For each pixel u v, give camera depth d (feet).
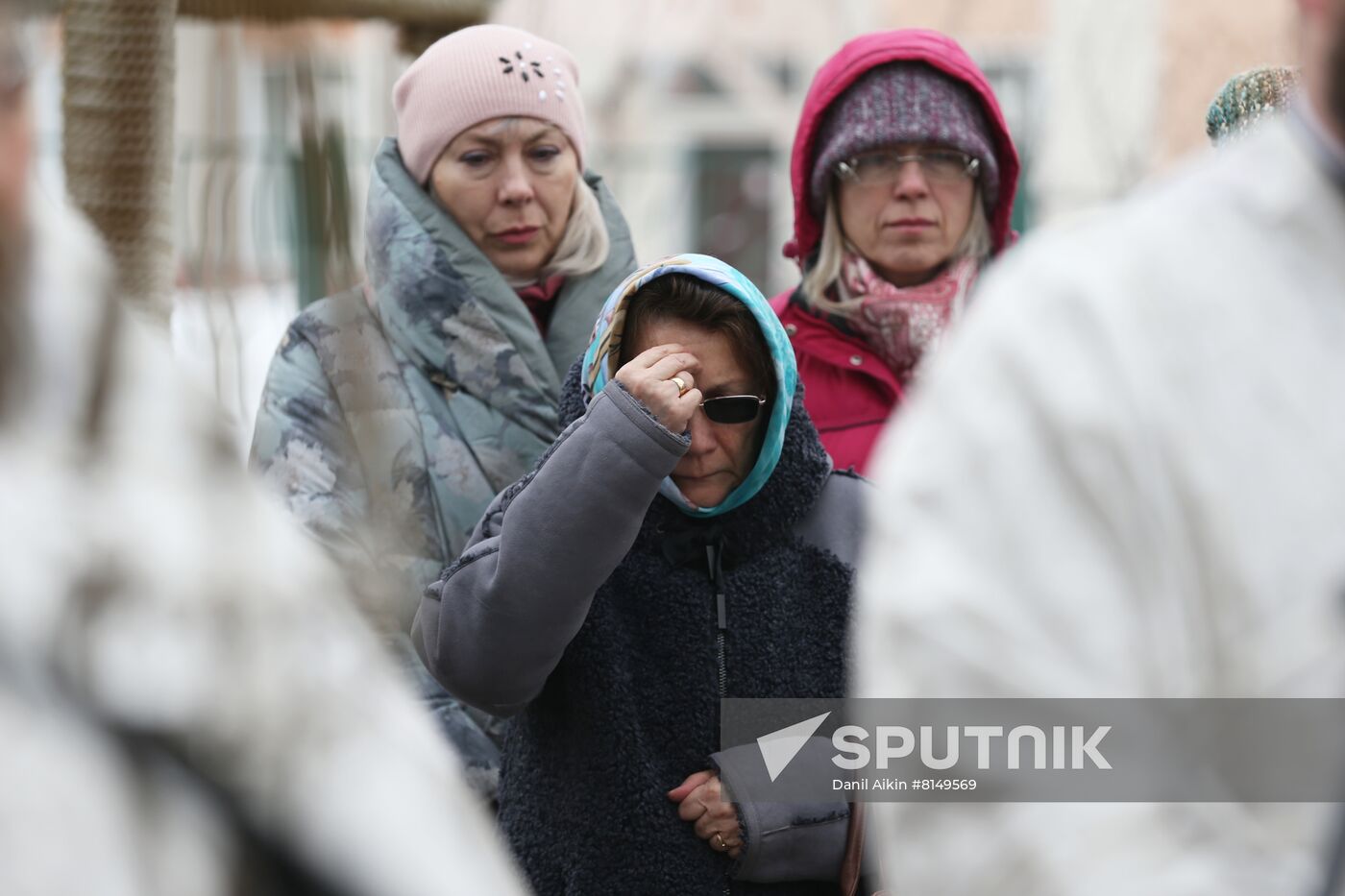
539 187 34.78
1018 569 11.99
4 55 8.84
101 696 8.40
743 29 109.70
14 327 8.73
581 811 24.80
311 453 27.07
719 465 25.34
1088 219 13.32
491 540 24.80
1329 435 12.05
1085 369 12.18
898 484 12.69
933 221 36.09
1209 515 11.99
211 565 8.89
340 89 24.11
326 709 9.25
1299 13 12.84
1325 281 12.34
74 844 8.11
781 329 25.63
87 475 8.74
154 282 27.96
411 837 9.25
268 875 8.96
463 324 33.24
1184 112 94.12
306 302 30.19
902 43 36.65
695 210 96.84
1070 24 95.86
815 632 25.55
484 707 24.67
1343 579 11.87
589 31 96.27
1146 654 12.08
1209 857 11.87
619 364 26.37
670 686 25.05
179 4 30.14
